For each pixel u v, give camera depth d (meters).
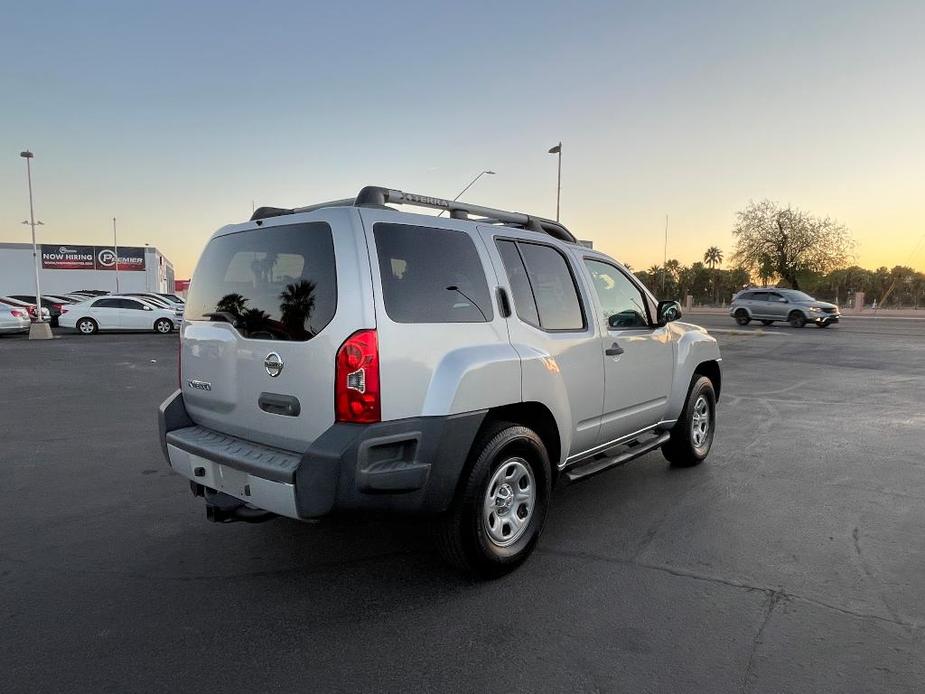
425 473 2.97
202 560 3.69
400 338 2.92
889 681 2.52
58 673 2.57
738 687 2.48
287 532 4.11
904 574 3.48
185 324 3.71
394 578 3.45
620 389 4.43
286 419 3.03
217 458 3.17
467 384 3.10
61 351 16.42
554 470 3.87
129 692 2.45
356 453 2.77
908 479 5.26
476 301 3.36
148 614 3.06
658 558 3.69
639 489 4.97
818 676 2.55
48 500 4.75
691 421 5.41
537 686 2.49
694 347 5.38
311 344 2.89
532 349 3.58
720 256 94.88
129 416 7.97
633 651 2.73
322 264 2.95
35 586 3.36
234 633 2.89
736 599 3.20
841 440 6.68
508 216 4.09
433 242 3.24
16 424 7.46
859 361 14.45
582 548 3.83
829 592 3.27
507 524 3.49
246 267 3.31
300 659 2.68
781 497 4.78
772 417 7.96
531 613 3.06
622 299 4.71
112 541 3.97
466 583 3.38
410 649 2.75
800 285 49.81
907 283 57.88
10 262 51.06
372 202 3.27
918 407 8.68
